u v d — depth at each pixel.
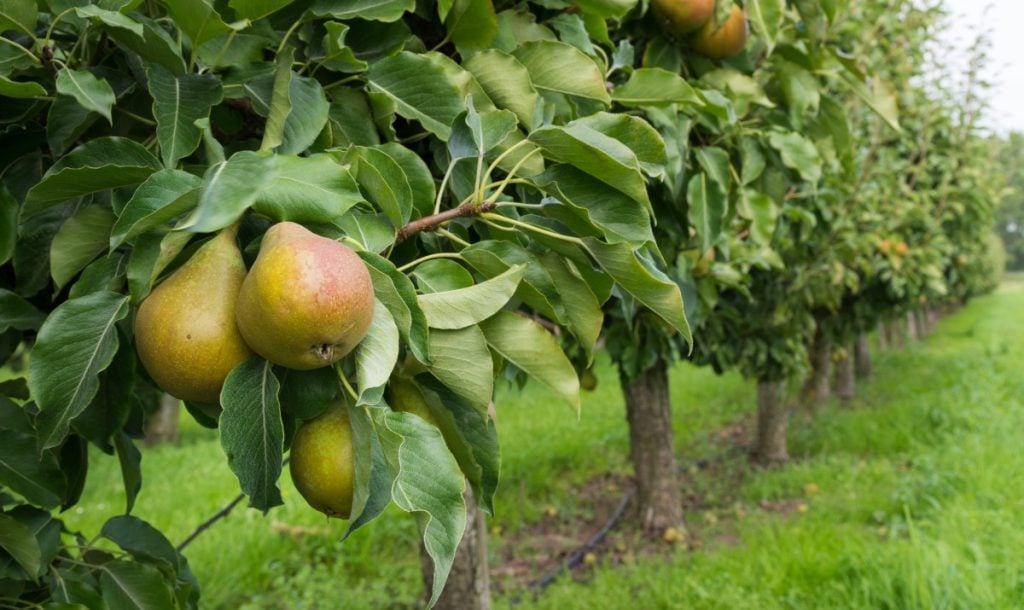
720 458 10.07
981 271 13.99
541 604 5.48
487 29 1.72
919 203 9.24
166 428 12.77
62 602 1.71
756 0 2.47
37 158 1.44
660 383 6.99
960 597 4.48
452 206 1.76
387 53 1.65
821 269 6.84
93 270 1.28
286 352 1.06
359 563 6.60
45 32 1.38
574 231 1.44
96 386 1.14
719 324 6.01
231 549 6.52
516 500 8.38
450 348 1.30
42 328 1.17
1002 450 7.71
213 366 1.12
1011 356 16.02
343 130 1.57
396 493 1.10
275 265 1.03
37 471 1.55
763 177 3.04
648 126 1.50
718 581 5.21
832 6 2.76
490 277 1.45
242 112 1.56
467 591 3.67
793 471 8.57
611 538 7.09
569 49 1.79
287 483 8.05
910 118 8.95
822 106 3.06
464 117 1.55
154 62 1.35
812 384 11.92
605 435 11.07
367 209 1.36
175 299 1.12
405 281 1.19
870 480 7.62
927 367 15.84
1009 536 5.36
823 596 4.77
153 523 7.65
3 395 1.61
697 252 3.55
